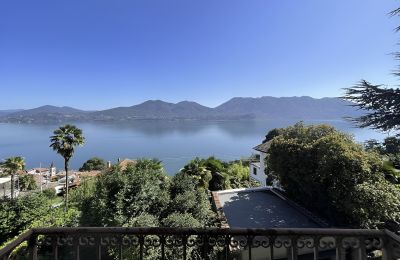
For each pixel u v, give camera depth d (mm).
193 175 22656
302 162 14625
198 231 2691
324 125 16453
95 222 14383
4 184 37812
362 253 2615
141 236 2725
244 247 2695
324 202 13875
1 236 18016
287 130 18078
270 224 12664
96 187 15789
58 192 43969
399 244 2471
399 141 6438
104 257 9062
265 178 27891
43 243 2773
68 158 30641
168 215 13430
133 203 14094
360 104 5961
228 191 18562
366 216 11586
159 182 16172
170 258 5664
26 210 18797
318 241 2637
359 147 13797
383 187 11938
